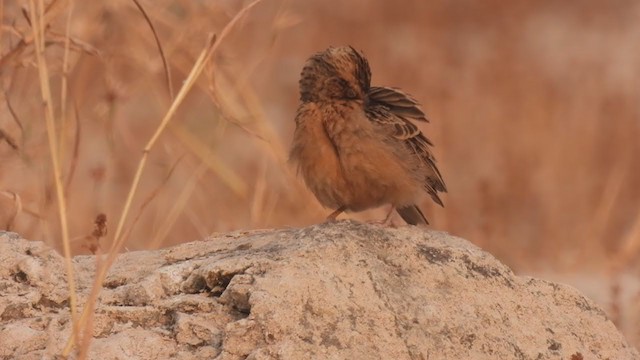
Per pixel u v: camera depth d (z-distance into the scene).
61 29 14.71
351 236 9.20
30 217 13.87
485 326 9.09
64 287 9.09
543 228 19.36
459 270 9.34
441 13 34.44
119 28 15.21
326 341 8.48
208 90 14.80
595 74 29.95
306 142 10.76
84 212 15.53
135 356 8.40
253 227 15.08
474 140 24.22
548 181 21.56
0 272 9.11
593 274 17.39
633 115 25.34
